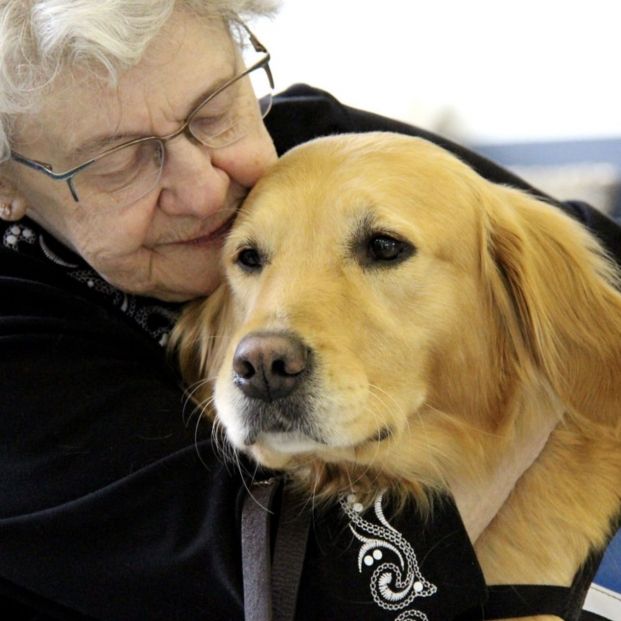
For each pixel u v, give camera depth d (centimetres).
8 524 176
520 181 275
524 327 213
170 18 191
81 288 222
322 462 197
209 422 204
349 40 554
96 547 175
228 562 167
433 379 202
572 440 219
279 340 175
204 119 204
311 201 199
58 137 193
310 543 173
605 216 280
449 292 200
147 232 211
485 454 211
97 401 187
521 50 543
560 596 199
